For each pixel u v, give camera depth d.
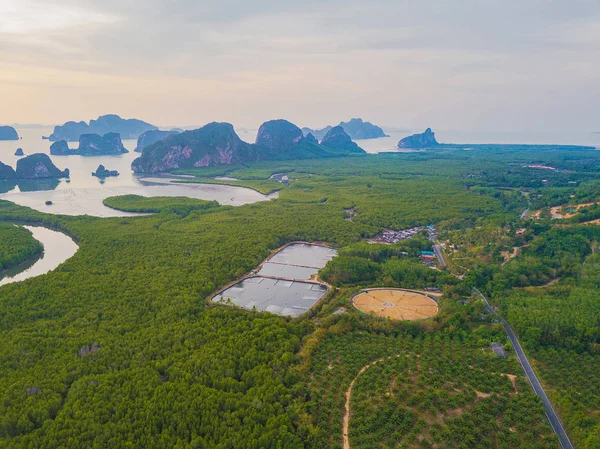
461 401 95.62
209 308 147.12
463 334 129.00
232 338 123.31
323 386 105.00
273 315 141.75
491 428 89.56
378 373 107.88
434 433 87.25
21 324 130.62
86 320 132.88
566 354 117.75
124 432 88.06
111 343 119.25
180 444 85.31
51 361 110.94
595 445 82.50
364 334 130.25
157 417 91.00
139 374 104.94
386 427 89.88
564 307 137.25
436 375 104.69
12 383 101.56
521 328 127.75
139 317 136.75
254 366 111.94
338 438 89.19
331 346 122.56
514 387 103.50
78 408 93.44
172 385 101.00
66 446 83.75
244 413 93.94
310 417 94.75
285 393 101.50
